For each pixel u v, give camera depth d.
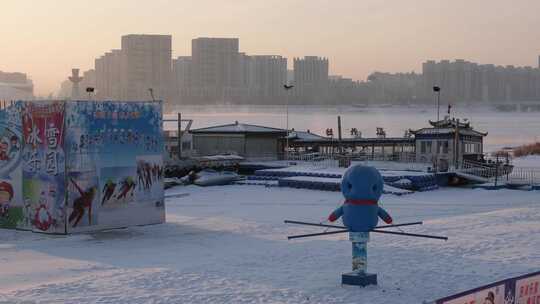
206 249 29.75
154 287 20.89
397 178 56.41
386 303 18.84
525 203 47.72
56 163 34.03
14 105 35.47
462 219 36.09
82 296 19.78
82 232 34.53
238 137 74.31
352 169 20.67
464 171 61.28
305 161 73.88
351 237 20.80
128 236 34.09
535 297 16.11
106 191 35.34
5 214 35.94
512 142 153.38
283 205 47.59
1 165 36.00
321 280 21.72
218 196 53.41
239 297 19.50
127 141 36.16
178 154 69.44
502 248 26.78
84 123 34.44
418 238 29.50
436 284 20.97
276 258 25.83
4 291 20.75
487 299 14.71
